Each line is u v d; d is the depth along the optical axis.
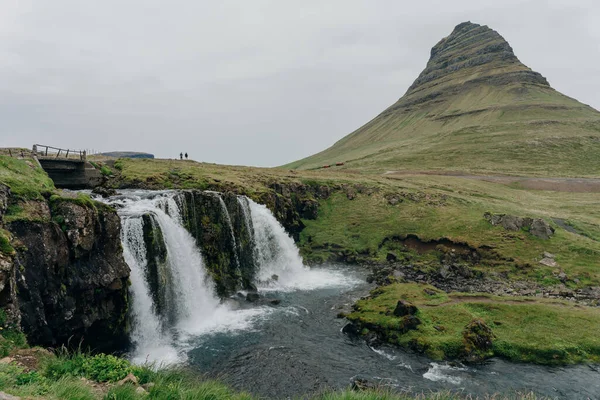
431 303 34.00
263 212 54.50
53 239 23.56
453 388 23.20
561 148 149.88
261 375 25.16
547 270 45.84
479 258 51.75
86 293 25.39
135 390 12.30
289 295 42.62
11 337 17.30
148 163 71.38
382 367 26.06
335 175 96.50
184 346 29.69
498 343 27.73
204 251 42.09
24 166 31.05
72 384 11.52
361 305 35.81
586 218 68.38
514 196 89.12
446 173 123.50
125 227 31.56
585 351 26.83
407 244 60.12
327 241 62.94
